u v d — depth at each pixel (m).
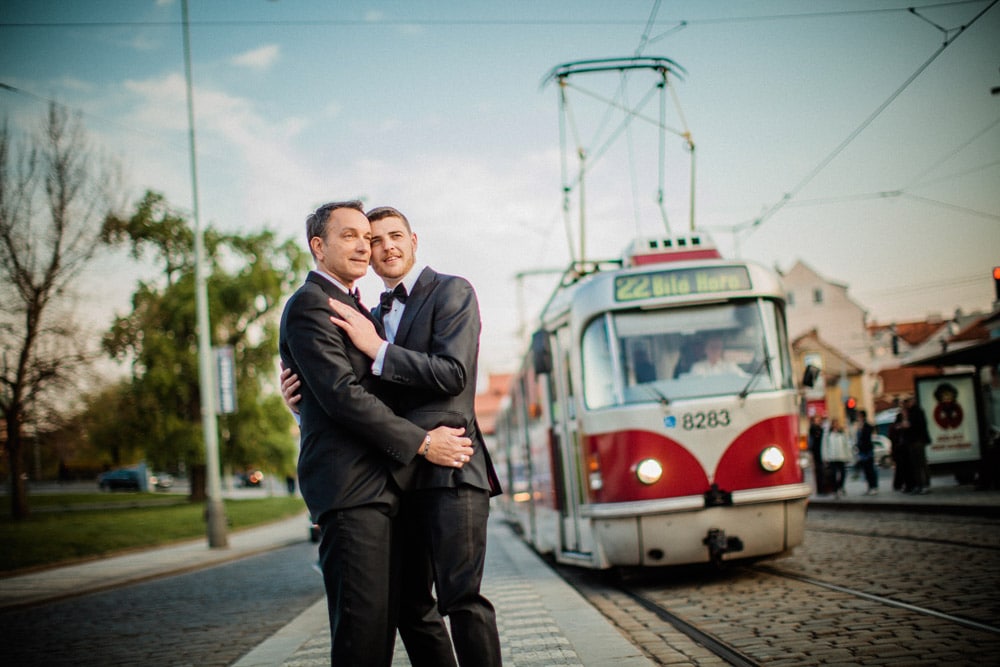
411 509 3.14
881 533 11.25
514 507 17.36
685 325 8.77
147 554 19.34
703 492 8.23
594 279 9.13
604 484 8.53
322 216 3.23
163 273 35.19
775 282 9.05
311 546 19.81
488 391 96.69
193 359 34.56
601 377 8.77
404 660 5.34
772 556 8.41
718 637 5.88
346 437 2.99
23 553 17.52
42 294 24.92
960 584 6.97
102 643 7.77
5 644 8.02
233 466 36.25
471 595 3.03
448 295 3.26
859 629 5.72
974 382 17.20
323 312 3.02
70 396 26.53
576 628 6.10
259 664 5.76
